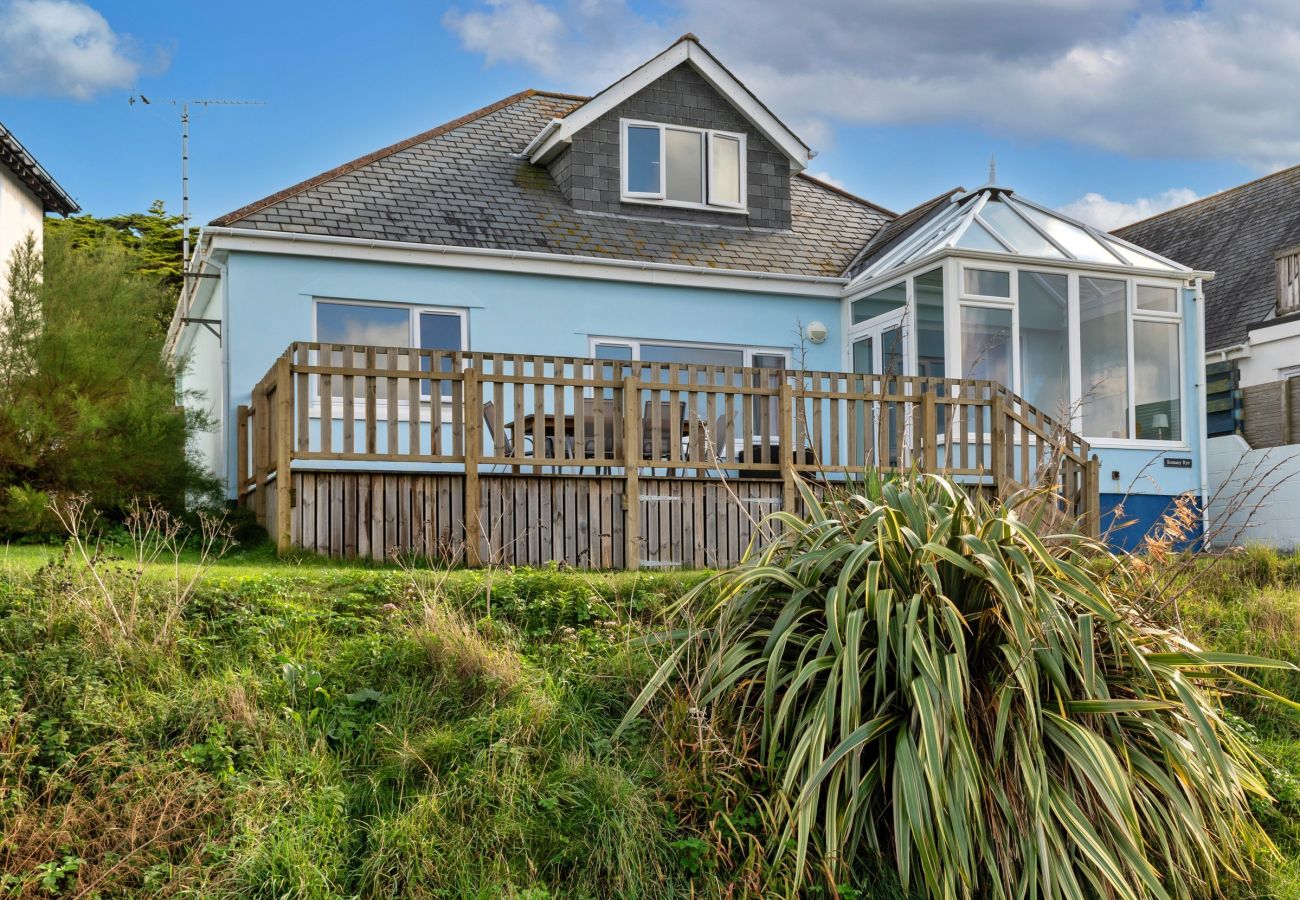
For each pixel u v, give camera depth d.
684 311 15.06
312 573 7.48
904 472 9.20
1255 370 18.17
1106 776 5.34
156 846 4.83
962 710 5.31
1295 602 8.96
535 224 14.91
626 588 7.52
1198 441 15.72
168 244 36.25
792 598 6.09
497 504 10.14
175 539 10.10
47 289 11.38
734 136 16.66
